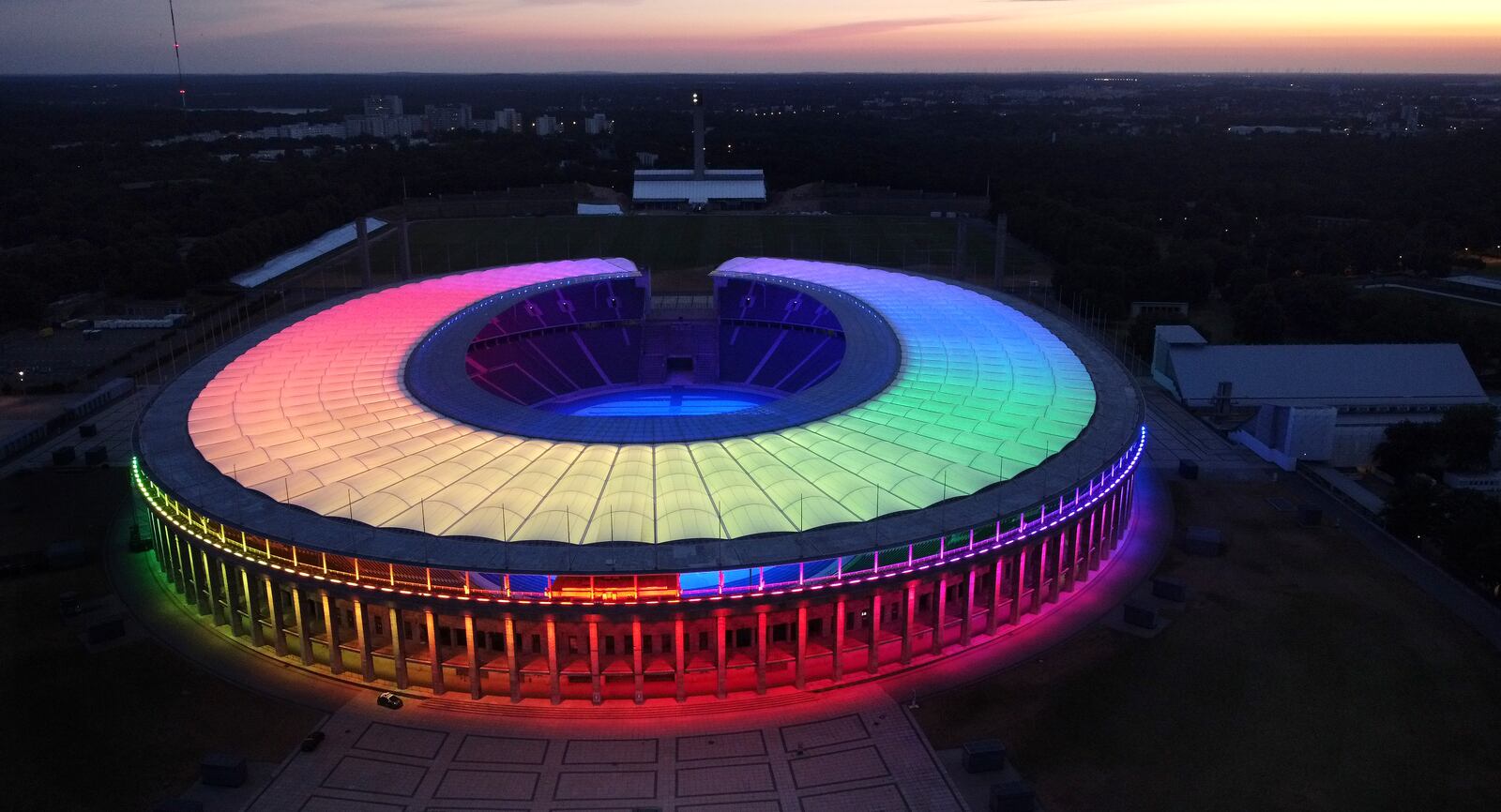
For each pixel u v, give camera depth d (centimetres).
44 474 13312
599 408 16412
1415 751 7638
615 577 7800
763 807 7088
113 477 13212
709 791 7244
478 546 8106
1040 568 9412
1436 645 9112
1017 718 8050
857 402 10906
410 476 9144
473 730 7944
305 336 13300
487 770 7475
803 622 8275
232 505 8788
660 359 18150
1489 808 7019
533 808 7081
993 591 9088
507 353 17212
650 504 8600
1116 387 12000
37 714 8106
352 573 8125
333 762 7544
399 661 8356
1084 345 13600
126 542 11294
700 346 18475
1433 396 15488
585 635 8281
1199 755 7594
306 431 10156
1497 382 17675
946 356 12400
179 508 9144
